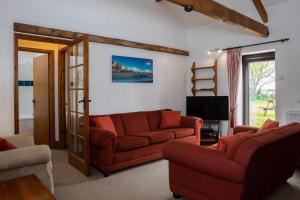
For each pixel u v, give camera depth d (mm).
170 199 2707
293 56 4477
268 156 2240
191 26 6105
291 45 4504
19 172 2086
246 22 4234
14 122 3586
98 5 4488
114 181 3248
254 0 4531
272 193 2861
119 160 3527
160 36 5586
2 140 2234
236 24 4047
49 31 3883
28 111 6355
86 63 3344
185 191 2559
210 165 2170
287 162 2832
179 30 6055
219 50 5414
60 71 5000
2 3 3469
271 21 4773
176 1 3137
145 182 3213
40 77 5281
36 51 4910
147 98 5355
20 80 6234
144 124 4785
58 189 2979
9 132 3539
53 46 5051
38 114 5383
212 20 5648
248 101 5375
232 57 5305
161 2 5336
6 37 3504
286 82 4570
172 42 5875
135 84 5121
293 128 2645
